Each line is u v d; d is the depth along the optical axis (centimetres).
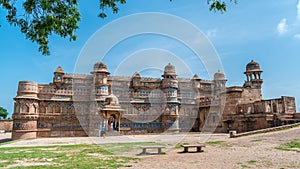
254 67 4412
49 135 3559
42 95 3669
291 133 2044
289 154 1261
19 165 1124
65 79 3806
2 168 1036
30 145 2295
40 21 803
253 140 1961
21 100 3425
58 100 3694
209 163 1077
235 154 1337
